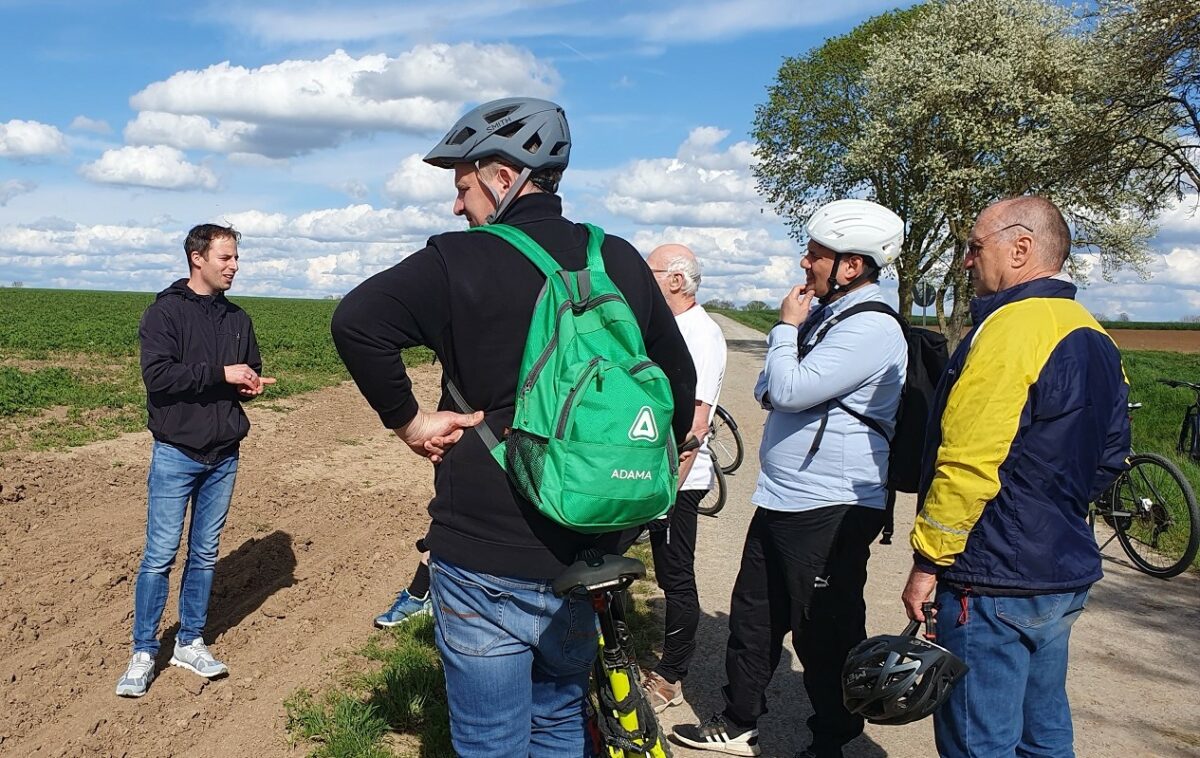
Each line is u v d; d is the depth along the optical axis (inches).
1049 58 1077.1
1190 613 250.2
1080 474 109.0
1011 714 111.6
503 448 94.0
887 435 144.3
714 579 270.2
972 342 111.5
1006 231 114.7
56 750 152.5
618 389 89.0
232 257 185.8
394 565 269.7
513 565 94.0
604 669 108.2
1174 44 811.4
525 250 96.0
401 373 92.2
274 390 621.3
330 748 155.2
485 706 98.3
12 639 196.1
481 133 100.3
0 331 1032.2
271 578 252.7
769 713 183.3
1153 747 171.5
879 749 170.2
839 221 142.0
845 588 144.6
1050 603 109.2
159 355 174.2
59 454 385.7
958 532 108.3
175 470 177.8
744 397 768.3
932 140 1161.4
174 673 183.3
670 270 173.5
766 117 1507.1
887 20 1427.2
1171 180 903.7
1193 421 386.3
